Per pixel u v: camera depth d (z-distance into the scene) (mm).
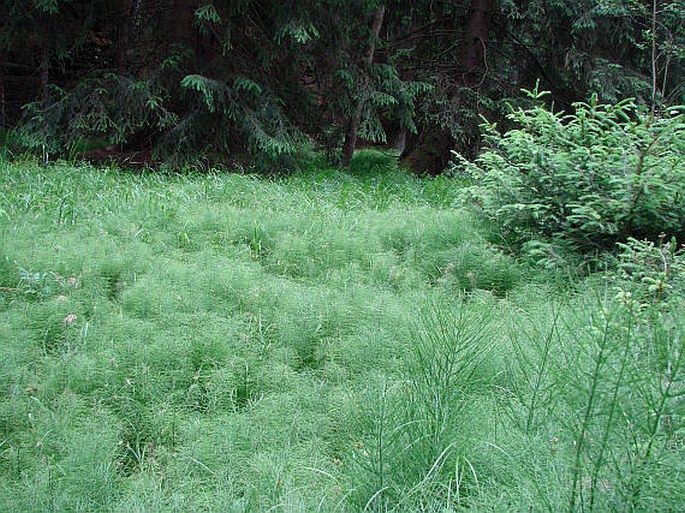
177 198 7266
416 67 13211
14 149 9922
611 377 2350
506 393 3049
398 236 6348
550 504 1991
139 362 3385
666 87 12211
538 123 5941
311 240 5816
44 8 9188
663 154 5277
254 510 2271
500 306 4473
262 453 2646
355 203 8367
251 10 10531
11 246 4824
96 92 9680
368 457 2449
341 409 3041
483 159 6438
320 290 4539
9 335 3516
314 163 11992
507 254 5918
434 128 13047
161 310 4043
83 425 2844
